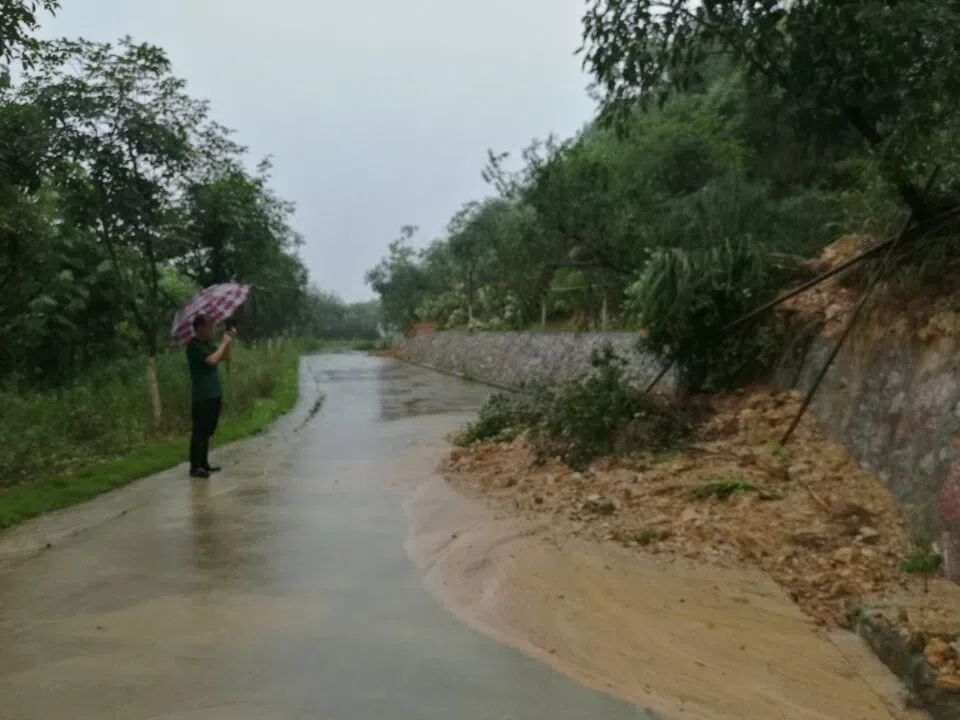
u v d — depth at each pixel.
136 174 11.22
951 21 5.46
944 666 3.67
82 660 3.84
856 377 7.05
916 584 4.84
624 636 4.28
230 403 14.82
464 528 6.33
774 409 8.02
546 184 12.37
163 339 19.80
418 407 16.89
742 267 9.09
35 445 8.78
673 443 7.96
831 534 5.61
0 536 6.16
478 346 28.56
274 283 25.55
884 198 7.85
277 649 3.99
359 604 4.66
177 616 4.44
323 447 11.03
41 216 10.62
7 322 13.23
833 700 3.65
